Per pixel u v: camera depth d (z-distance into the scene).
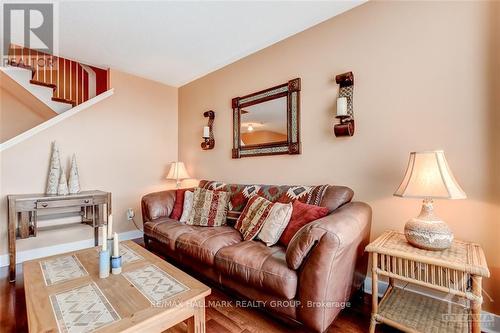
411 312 1.48
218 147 3.38
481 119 1.56
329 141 2.26
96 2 2.00
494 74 1.52
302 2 2.03
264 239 1.91
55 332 0.93
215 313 1.70
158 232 2.41
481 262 1.23
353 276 1.65
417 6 1.80
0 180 2.56
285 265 1.48
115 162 3.38
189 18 2.24
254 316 1.67
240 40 2.64
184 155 3.96
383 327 1.57
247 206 2.30
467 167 1.61
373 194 2.00
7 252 2.56
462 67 1.63
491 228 1.53
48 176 2.80
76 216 3.01
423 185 1.42
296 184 2.50
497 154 1.51
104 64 3.23
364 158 2.05
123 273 1.44
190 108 3.83
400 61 1.87
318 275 1.30
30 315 1.03
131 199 3.53
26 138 2.70
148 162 3.72
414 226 1.45
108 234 1.55
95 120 3.20
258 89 2.87
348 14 2.14
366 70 2.04
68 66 3.51
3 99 3.28
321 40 2.32
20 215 2.48
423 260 1.29
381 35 1.96
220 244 1.93
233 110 3.13
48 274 1.43
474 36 1.59
